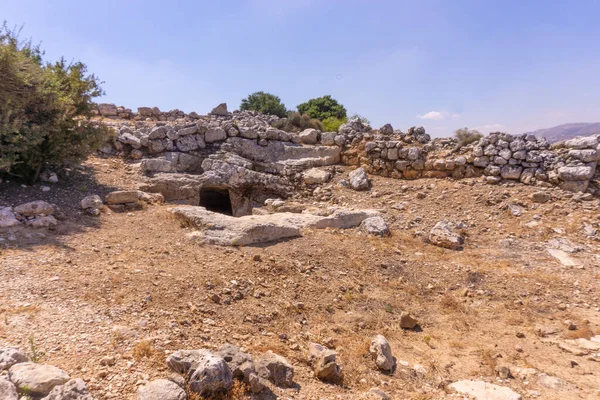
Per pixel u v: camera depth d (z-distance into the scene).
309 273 6.74
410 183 12.74
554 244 8.83
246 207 13.05
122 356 3.57
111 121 17.12
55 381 2.94
